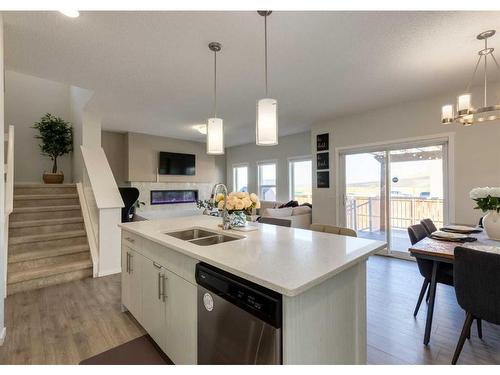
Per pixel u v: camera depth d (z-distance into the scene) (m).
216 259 1.35
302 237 1.89
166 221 2.67
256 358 1.13
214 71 2.96
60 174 4.97
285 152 7.36
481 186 3.47
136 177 7.10
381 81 3.29
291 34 2.25
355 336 1.49
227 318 1.27
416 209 4.17
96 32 2.21
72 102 5.29
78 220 3.93
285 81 3.28
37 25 2.11
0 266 1.99
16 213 3.64
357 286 1.50
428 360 1.81
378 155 4.59
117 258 3.61
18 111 5.16
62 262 3.42
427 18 2.04
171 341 1.73
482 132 3.47
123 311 2.50
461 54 2.61
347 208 5.02
